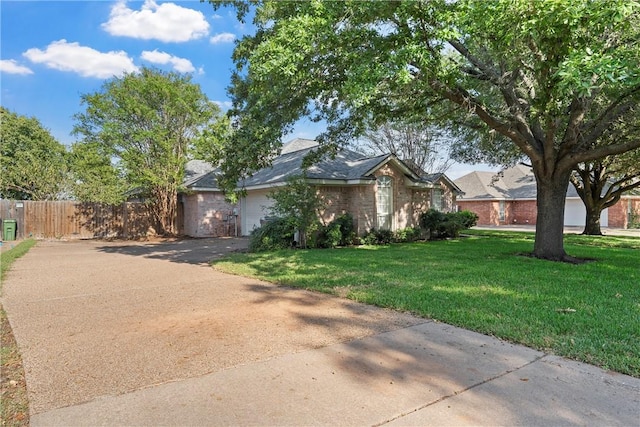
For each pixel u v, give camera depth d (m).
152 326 4.75
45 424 2.59
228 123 11.36
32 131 23.75
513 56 7.85
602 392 2.99
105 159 17.42
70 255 12.16
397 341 4.15
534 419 2.62
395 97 9.50
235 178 10.37
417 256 10.54
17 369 3.51
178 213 21.11
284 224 12.70
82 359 3.72
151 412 2.74
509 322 4.61
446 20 6.70
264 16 9.12
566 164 9.84
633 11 5.88
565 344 3.92
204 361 3.66
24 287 7.14
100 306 5.73
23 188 20.78
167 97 16.94
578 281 7.00
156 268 9.34
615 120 10.02
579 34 6.35
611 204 19.69
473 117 11.79
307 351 3.89
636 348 3.76
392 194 15.83
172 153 17.67
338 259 9.96
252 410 2.76
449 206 22.75
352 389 3.07
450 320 4.79
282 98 9.06
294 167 15.71
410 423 2.59
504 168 20.66
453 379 3.24
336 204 14.70
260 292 6.58
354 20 7.26
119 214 19.58
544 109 7.90
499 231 22.33
